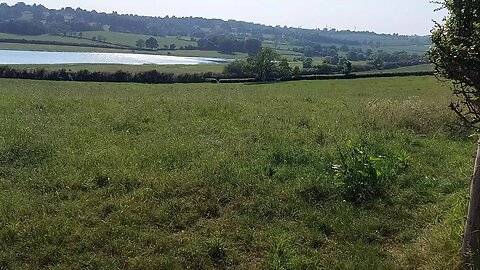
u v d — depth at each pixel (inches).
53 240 222.2
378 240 238.7
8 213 245.4
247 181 303.0
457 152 409.4
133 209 259.0
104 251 218.8
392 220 259.4
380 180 301.4
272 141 423.2
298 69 2827.3
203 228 245.3
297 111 628.4
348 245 230.2
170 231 240.8
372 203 278.8
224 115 562.9
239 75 2785.4
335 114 608.1
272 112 602.2
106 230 233.8
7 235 224.4
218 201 275.9
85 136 407.2
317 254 220.4
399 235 241.8
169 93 1007.0
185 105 626.5
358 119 550.6
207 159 349.1
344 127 499.8
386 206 278.1
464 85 175.2
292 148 385.4
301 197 284.8
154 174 312.2
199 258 215.2
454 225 225.3
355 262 212.4
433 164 368.2
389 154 380.2
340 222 250.8
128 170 316.5
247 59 2822.3
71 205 261.0
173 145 384.8
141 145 387.2
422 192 300.8
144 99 699.4
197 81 2532.0
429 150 410.3
